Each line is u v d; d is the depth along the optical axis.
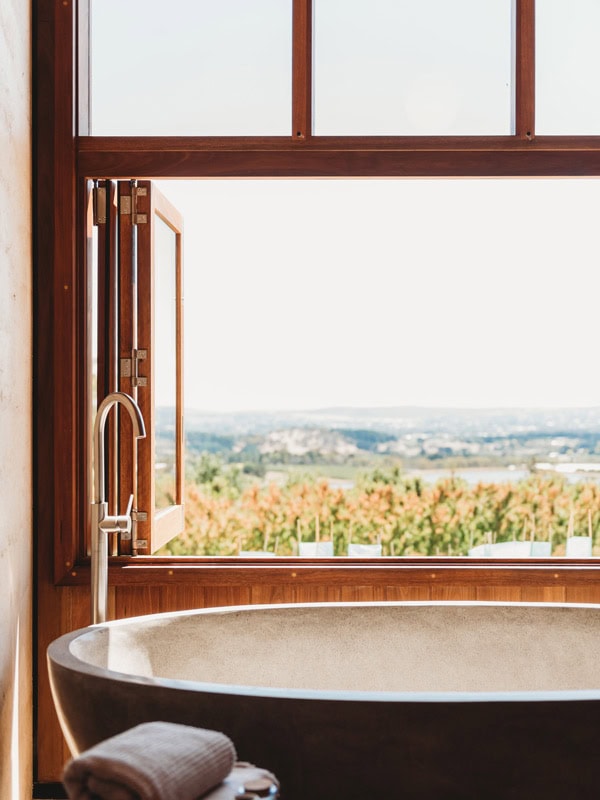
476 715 1.62
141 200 2.81
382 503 4.62
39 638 2.66
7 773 2.32
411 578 2.62
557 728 1.62
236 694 1.68
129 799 1.19
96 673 1.81
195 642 2.41
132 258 2.81
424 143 2.70
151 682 1.75
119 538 2.79
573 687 2.48
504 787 1.63
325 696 1.66
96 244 2.81
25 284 2.56
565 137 2.70
